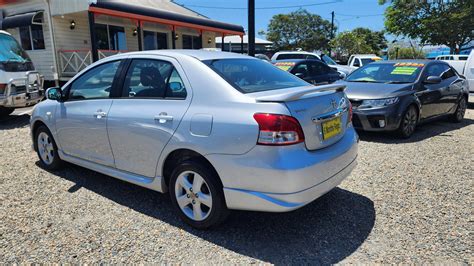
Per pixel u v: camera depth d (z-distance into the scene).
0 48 8.37
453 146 5.98
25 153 5.70
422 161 5.13
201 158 3.09
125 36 17.11
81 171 4.82
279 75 3.79
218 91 3.06
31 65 8.98
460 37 26.27
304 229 3.26
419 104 6.71
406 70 7.28
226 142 2.85
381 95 6.31
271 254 2.87
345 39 41.62
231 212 3.34
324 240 3.07
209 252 2.90
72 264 2.73
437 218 3.41
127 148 3.61
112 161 3.84
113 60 3.95
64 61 14.19
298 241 3.06
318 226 3.30
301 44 50.31
